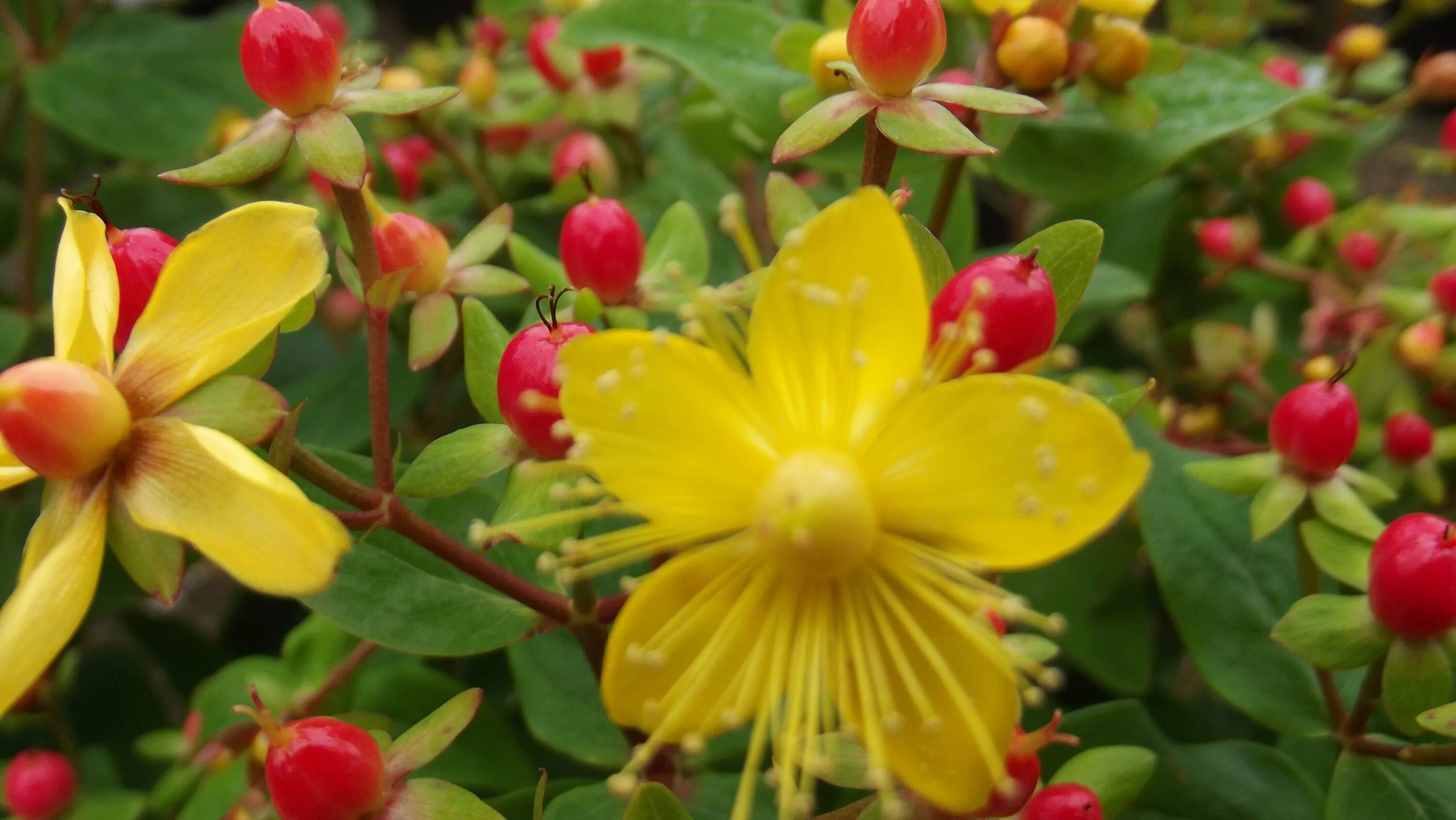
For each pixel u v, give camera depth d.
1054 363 0.11
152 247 0.12
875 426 0.11
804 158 0.16
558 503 0.11
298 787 0.11
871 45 0.12
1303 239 0.18
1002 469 0.10
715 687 0.11
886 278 0.10
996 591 0.10
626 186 0.21
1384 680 0.12
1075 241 0.12
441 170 0.21
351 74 0.12
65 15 0.24
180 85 0.21
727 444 0.11
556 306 0.12
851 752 0.11
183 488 0.10
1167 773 0.14
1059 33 0.14
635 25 0.16
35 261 0.21
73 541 0.10
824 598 0.11
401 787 0.11
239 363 0.11
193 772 0.15
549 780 0.16
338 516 0.12
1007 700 0.10
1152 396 0.19
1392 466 0.16
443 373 0.19
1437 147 0.32
